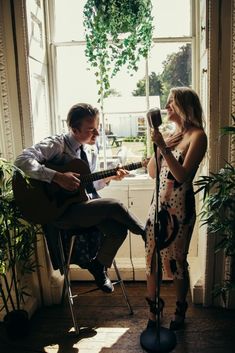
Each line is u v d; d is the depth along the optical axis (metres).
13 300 2.30
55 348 2.00
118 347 1.99
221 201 1.78
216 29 1.96
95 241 2.28
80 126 2.04
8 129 2.17
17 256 2.09
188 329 2.12
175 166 1.74
